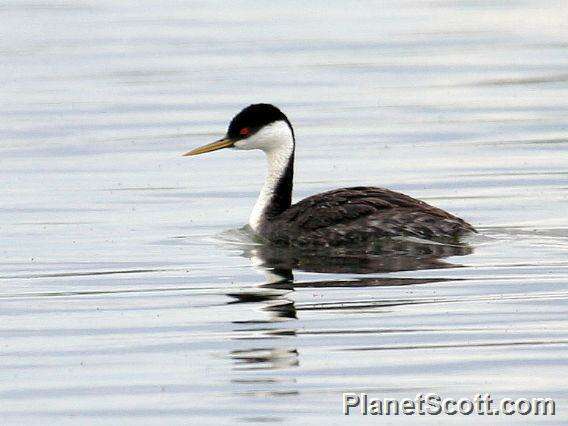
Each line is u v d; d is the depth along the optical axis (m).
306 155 22.45
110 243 17.34
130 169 21.80
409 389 12.08
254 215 17.89
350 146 22.98
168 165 22.05
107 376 12.54
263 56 30.20
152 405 11.85
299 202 17.45
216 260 16.38
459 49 30.59
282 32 32.72
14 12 35.78
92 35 32.59
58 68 29.30
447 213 16.84
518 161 21.58
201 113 25.56
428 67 28.94
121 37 32.34
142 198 19.91
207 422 11.48
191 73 28.70
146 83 27.92
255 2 37.09
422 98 26.36
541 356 12.77
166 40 31.94
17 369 12.75
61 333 13.74
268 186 17.94
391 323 13.72
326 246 16.64
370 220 16.52
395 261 15.95
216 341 13.34
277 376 12.45
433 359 12.73
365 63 29.41
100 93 27.17
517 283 14.90
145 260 16.47
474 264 15.67
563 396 11.88
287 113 25.42
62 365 12.84
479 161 21.69
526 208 18.59
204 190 20.44
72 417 11.64
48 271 16.08
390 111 25.41
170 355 13.03
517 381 12.20
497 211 18.47
